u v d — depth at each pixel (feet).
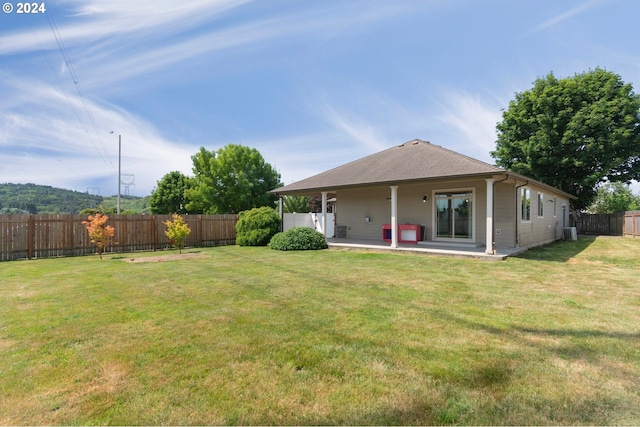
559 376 9.19
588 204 75.10
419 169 37.24
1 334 12.34
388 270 25.38
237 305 15.90
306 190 45.27
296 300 16.76
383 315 14.30
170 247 46.39
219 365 9.83
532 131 72.02
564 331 12.44
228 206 93.66
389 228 45.98
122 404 7.98
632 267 26.68
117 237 42.22
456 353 10.58
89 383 8.90
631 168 67.26
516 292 18.39
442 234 42.78
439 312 14.73
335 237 53.01
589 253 35.76
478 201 39.65
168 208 119.65
